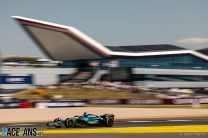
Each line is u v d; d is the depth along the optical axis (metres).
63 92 192.00
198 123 61.03
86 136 41.56
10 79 186.75
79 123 52.56
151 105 122.31
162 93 199.62
